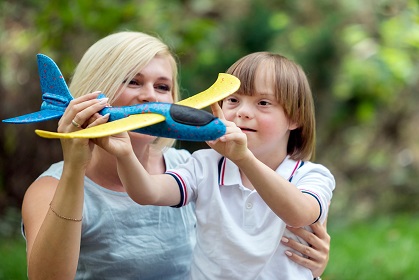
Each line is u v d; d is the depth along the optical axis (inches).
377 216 342.6
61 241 81.4
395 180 380.8
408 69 362.9
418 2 268.1
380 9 354.0
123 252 99.9
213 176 96.5
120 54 98.1
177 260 105.0
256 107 94.7
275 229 93.7
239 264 92.8
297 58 285.3
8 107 261.4
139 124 70.9
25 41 259.8
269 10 290.5
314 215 88.8
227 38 270.2
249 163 82.2
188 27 235.3
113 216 99.5
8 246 221.0
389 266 203.6
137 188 85.2
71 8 207.0
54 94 85.0
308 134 101.3
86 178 100.7
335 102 323.9
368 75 353.7
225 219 93.6
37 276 83.7
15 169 266.5
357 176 378.3
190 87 238.7
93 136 66.8
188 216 107.7
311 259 98.0
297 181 96.0
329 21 302.7
